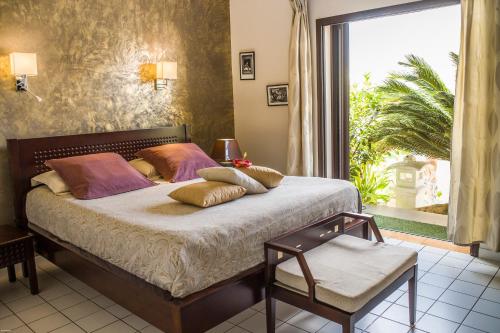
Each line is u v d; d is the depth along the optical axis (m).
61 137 3.66
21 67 3.29
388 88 5.68
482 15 3.15
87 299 2.91
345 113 4.55
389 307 2.64
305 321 2.52
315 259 2.33
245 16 5.00
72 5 3.74
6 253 2.86
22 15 3.45
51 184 3.27
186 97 4.78
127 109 4.23
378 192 5.70
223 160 4.60
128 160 4.14
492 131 3.19
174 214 2.55
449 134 5.45
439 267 3.24
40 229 3.24
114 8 4.05
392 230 4.22
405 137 5.68
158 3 4.41
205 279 2.09
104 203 2.95
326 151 4.66
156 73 4.37
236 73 5.19
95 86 3.96
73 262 2.78
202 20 4.86
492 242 3.25
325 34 4.48
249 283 2.29
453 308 2.62
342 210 3.11
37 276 3.33
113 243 2.39
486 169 3.28
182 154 3.97
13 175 3.42
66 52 3.74
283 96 4.80
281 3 4.67
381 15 3.95
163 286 2.04
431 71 5.36
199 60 4.87
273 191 3.12
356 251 2.43
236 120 5.30
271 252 2.27
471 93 3.21
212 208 2.65
